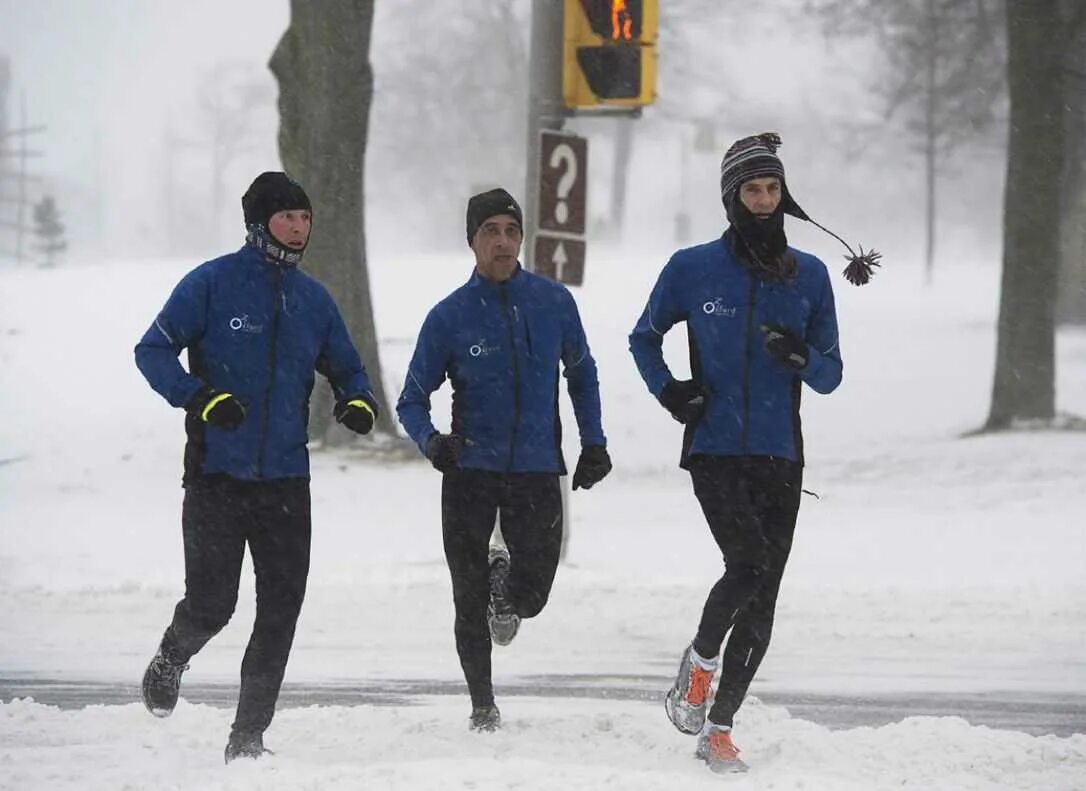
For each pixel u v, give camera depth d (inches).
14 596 1712.6
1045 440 3191.4
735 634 945.5
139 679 1291.8
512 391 1011.9
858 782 887.7
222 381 927.7
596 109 1766.7
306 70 3127.5
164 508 2640.3
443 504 1023.0
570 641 1481.3
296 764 906.1
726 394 952.9
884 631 1526.8
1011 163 3474.4
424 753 952.9
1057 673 1338.6
